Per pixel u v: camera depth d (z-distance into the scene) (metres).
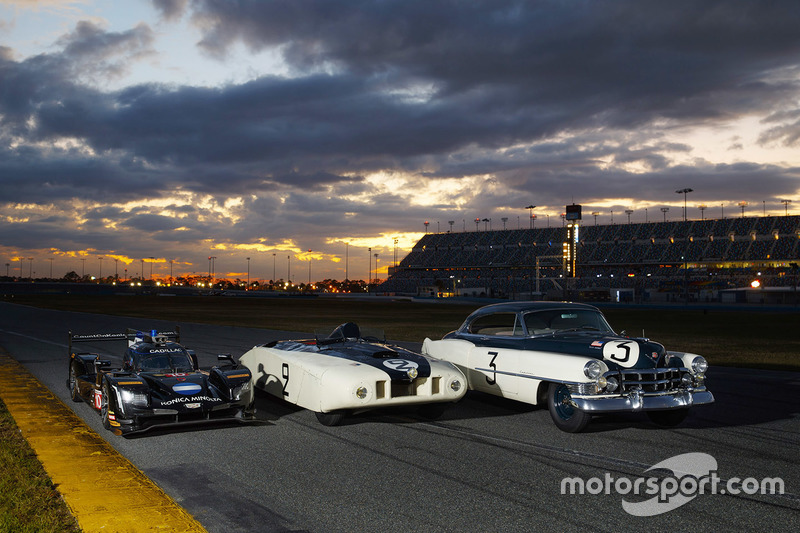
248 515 4.38
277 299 105.25
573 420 6.82
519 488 5.01
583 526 4.20
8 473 5.21
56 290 147.88
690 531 4.12
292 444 6.44
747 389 10.34
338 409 6.76
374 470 5.50
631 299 90.56
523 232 133.62
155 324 27.84
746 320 42.59
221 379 7.21
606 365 6.65
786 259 98.56
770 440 6.66
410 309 61.69
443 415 7.96
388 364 7.16
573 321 8.17
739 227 107.50
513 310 8.32
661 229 115.69
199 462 5.76
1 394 9.34
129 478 5.15
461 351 8.61
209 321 31.73
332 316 41.81
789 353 17.25
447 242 141.50
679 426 7.35
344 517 4.35
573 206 90.56
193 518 4.29
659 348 7.04
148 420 6.68
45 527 4.02
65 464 5.57
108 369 7.73
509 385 7.62
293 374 7.55
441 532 4.08
